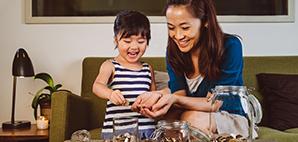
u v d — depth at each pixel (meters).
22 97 2.71
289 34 2.73
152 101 1.42
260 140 1.32
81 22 2.71
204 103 1.52
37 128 2.37
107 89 1.60
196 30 1.57
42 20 2.71
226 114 1.27
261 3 2.74
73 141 1.33
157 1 2.71
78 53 2.71
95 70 2.55
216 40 1.63
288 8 2.72
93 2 2.71
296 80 2.37
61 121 1.99
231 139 1.21
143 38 1.70
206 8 1.59
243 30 2.73
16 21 2.70
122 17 1.69
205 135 1.25
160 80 2.29
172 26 1.57
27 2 2.70
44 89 2.53
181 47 1.60
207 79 1.66
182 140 1.19
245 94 1.27
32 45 2.71
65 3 2.71
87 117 2.38
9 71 2.71
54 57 2.71
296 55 2.72
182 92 1.69
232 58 1.68
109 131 1.55
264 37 2.74
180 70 1.69
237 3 2.73
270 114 2.31
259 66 2.57
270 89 2.39
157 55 2.71
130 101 1.68
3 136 2.17
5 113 2.72
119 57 1.75
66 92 2.05
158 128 1.24
